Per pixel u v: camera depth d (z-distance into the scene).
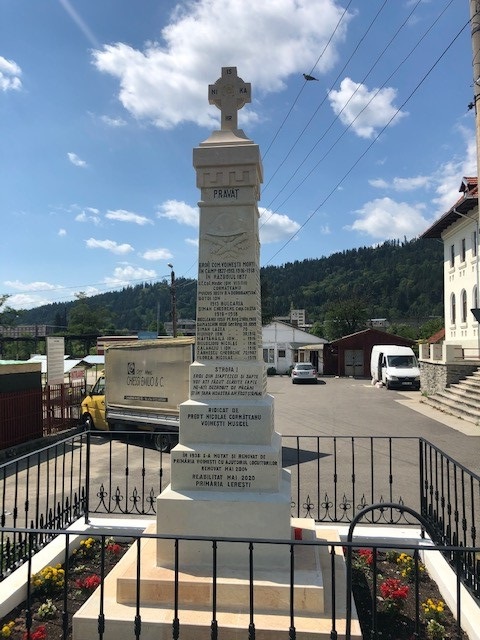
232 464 4.24
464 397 19.38
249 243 4.67
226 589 3.62
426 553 4.64
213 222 4.73
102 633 3.20
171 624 3.40
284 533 3.96
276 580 3.70
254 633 3.04
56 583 4.21
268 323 53.31
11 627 3.70
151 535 3.00
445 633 3.59
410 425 16.22
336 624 3.41
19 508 7.71
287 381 40.44
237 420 4.39
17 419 13.14
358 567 4.62
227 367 4.55
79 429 15.65
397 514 7.15
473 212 26.89
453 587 4.03
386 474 9.76
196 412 4.44
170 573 3.85
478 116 10.58
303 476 9.70
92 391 15.81
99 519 5.75
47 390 14.83
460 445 12.73
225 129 4.95
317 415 18.92
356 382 37.91
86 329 79.50
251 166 4.70
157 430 12.88
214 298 4.68
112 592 3.88
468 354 27.72
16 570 4.42
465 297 28.94
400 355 31.73
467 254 28.23
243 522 4.00
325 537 4.76
